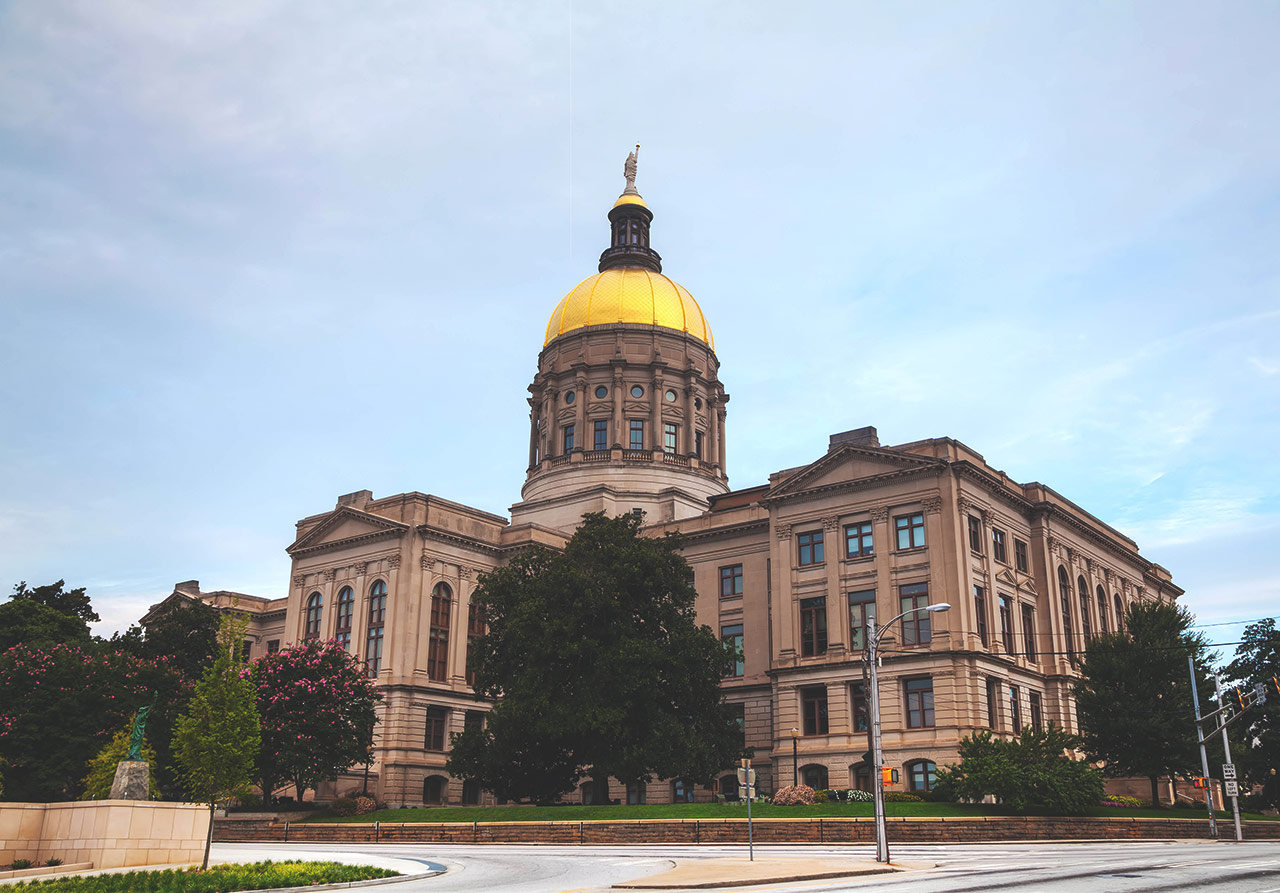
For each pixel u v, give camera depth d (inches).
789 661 2711.6
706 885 1022.4
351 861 1439.5
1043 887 903.1
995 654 2561.5
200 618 3152.1
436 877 1185.4
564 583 2337.6
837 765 2546.8
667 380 3806.6
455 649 3105.3
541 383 3909.9
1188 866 1152.2
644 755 2235.5
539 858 1508.4
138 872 1192.8
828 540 2731.3
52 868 1339.8
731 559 3065.9
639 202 4256.9
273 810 2529.5
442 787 2979.8
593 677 2301.9
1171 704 2310.5
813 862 1288.1
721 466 3897.6
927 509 2583.7
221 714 1400.1
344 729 2513.5
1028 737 2111.2
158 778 2503.7
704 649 2401.6
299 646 2642.7
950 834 1790.1
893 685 2522.1
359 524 3213.6
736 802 2214.6
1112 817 1967.3
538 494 3752.5
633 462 3646.7
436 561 3120.1
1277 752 2881.4
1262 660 3034.0
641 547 2469.2
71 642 2780.5
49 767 2370.8
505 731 2297.0
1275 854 1407.5
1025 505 2871.6
